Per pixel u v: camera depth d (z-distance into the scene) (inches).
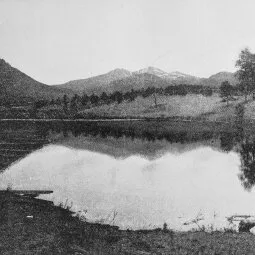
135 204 692.7
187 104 4338.1
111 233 533.6
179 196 751.7
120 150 1445.6
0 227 530.9
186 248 469.1
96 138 1916.8
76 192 772.0
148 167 1080.2
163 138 1952.5
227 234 528.1
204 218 622.8
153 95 5275.6
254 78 3535.9
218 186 847.7
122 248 470.6
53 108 5757.9
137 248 470.9
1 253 441.1
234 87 3742.6
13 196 722.2
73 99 6131.9
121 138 1941.4
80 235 517.3
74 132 2285.9
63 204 681.0
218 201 720.3
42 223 561.9
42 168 1025.5
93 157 1252.5
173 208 671.8
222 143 1692.9
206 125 2785.4
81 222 580.7
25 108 5669.3
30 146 1505.9
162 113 4274.1
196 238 508.7
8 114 4653.1
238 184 864.9
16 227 535.2
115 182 865.5
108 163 1135.0
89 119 4239.7
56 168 1031.6
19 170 991.6
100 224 577.9
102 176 933.2
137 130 2513.5
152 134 2202.3
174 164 1128.2
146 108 4768.7
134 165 1110.4
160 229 562.3
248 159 1226.0
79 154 1315.2
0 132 2094.0
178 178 922.7
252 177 937.5
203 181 898.7
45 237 501.4
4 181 856.9
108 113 4923.7
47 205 668.7
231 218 621.6
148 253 452.4
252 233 536.7
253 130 2288.4
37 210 631.2
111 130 2509.8
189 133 2244.1
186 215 636.1
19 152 1327.5
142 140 1849.2
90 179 897.5
